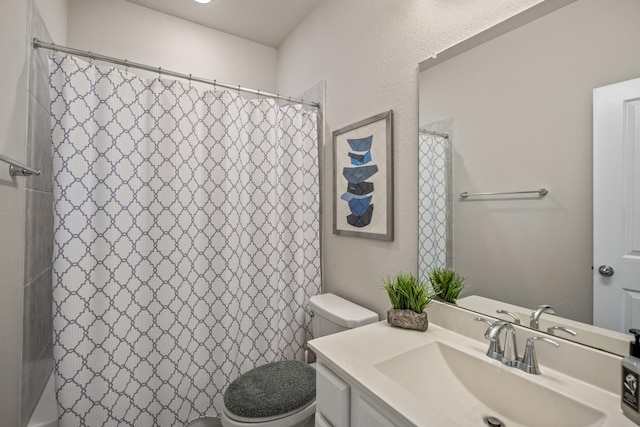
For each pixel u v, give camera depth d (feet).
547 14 2.96
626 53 2.48
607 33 2.58
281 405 4.12
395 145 4.69
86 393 4.57
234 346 5.73
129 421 4.86
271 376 4.73
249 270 6.05
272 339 6.06
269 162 6.16
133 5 6.79
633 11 2.44
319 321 5.44
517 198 3.22
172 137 5.28
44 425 4.03
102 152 4.78
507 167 3.29
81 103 4.60
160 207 5.20
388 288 4.19
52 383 4.80
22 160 3.69
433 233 4.09
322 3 6.49
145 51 6.88
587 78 2.69
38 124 4.27
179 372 5.26
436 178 4.04
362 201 5.33
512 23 3.24
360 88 5.38
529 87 3.10
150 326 5.09
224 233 5.65
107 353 4.72
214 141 5.67
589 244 2.71
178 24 7.27
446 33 3.94
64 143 4.45
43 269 4.55
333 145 6.07
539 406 2.64
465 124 3.70
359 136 5.37
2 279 3.12
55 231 4.39
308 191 6.53
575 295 2.80
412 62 4.42
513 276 3.25
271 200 6.14
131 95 5.02
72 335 4.45
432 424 2.20
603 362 2.57
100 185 4.76
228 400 4.28
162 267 5.18
